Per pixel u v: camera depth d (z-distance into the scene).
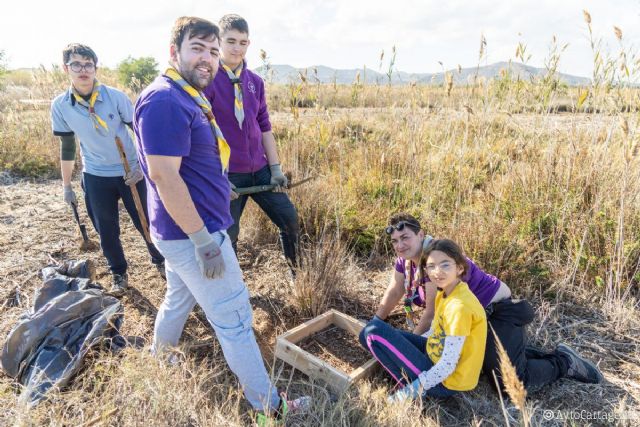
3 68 17.03
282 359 2.99
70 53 3.20
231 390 2.51
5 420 2.39
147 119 1.99
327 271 3.69
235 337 2.34
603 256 3.90
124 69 25.55
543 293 3.72
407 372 2.67
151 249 3.87
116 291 3.71
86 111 3.34
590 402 2.70
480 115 5.58
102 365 2.67
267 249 4.58
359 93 6.73
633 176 4.19
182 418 2.33
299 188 4.91
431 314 3.00
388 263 4.39
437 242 2.59
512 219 4.39
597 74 4.34
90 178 3.53
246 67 3.46
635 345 3.18
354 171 5.96
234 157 3.46
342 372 2.72
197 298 2.34
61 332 2.79
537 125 5.45
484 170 5.53
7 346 2.72
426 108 6.30
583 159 4.68
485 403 2.64
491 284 2.75
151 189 2.24
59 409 2.42
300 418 2.48
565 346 2.90
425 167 5.58
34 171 6.97
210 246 2.13
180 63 2.16
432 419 2.55
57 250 4.43
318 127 6.59
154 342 2.76
